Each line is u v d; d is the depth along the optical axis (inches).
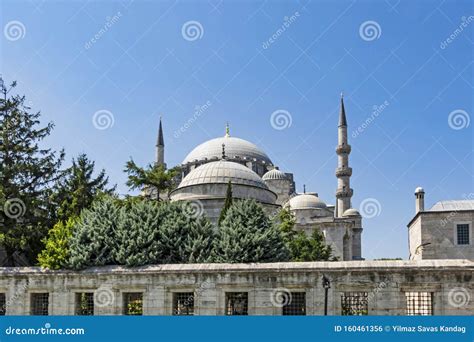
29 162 1859.0
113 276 1299.2
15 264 1811.0
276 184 3348.9
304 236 2415.1
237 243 1359.5
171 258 1384.1
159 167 2234.3
